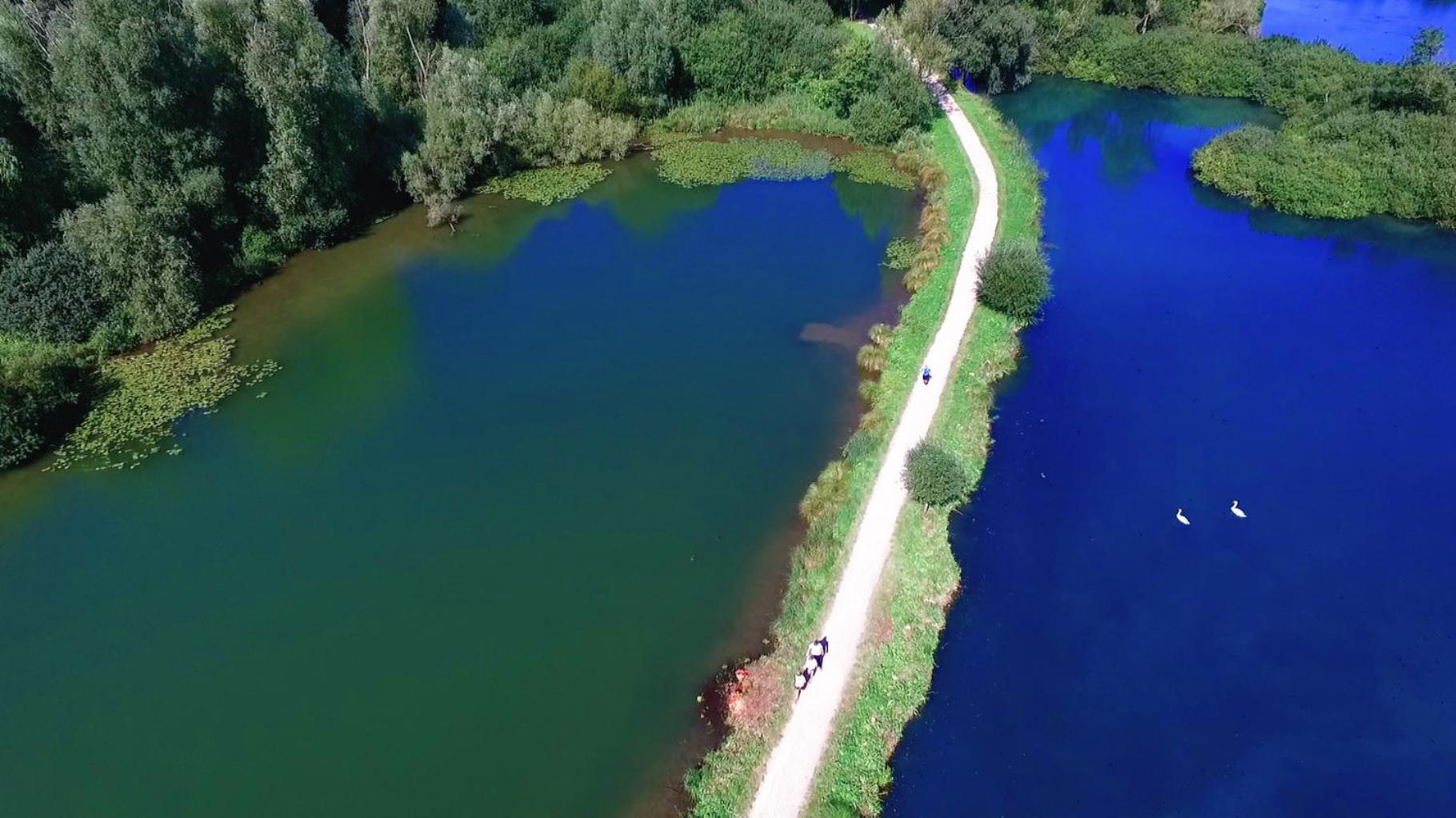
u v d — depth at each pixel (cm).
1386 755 2884
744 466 4075
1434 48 7212
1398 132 6500
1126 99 8675
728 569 3547
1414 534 3656
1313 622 3309
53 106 4912
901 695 2991
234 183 5581
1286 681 3095
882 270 5675
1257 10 9100
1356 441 4141
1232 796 2769
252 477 4100
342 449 4256
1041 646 3212
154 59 4888
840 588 3262
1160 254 5756
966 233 5712
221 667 3216
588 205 6650
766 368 4750
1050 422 4256
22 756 2944
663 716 2992
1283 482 3919
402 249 6031
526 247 6069
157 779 2864
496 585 3503
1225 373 4594
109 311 4941
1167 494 3856
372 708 3053
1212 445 4112
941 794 2756
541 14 8425
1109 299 5238
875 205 6575
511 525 3791
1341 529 3688
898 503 3634
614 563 3588
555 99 7475
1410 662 3164
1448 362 4666
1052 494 3847
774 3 8500
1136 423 4250
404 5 6756
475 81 6681
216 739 2978
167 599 3494
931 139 7288
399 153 6519
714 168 7181
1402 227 6056
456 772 2853
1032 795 2759
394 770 2859
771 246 6034
